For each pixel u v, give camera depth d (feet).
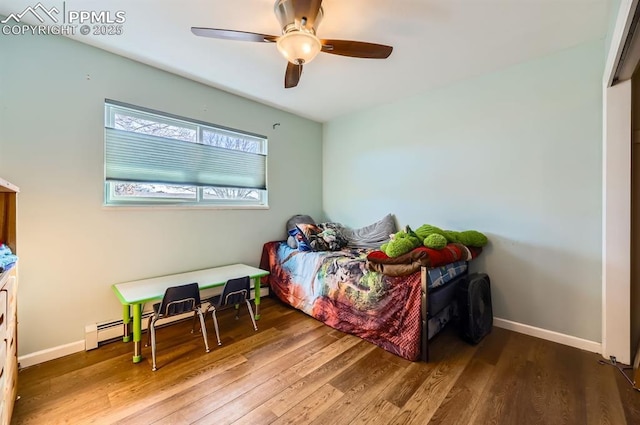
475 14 6.00
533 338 7.86
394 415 5.02
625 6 4.14
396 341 7.06
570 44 7.15
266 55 7.74
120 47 7.37
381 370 6.38
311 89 9.93
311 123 13.39
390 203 11.24
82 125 7.21
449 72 8.64
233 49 7.44
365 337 7.78
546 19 6.15
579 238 7.29
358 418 4.96
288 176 12.41
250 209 11.03
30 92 6.51
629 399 5.36
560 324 7.59
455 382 5.93
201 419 4.92
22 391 5.57
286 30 5.49
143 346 7.45
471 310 7.46
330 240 10.51
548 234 7.73
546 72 7.69
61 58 6.89
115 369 6.38
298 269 9.95
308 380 6.02
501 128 8.46
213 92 9.79
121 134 7.91
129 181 8.06
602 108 6.90
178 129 9.09
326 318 8.82
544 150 7.76
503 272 8.48
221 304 7.84
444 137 9.66
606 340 6.75
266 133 11.51
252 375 6.19
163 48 7.41
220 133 10.17
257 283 9.21
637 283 6.75
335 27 6.41
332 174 13.42
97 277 7.49
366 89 9.86
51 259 6.82
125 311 7.54
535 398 5.42
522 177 8.12
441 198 9.77
